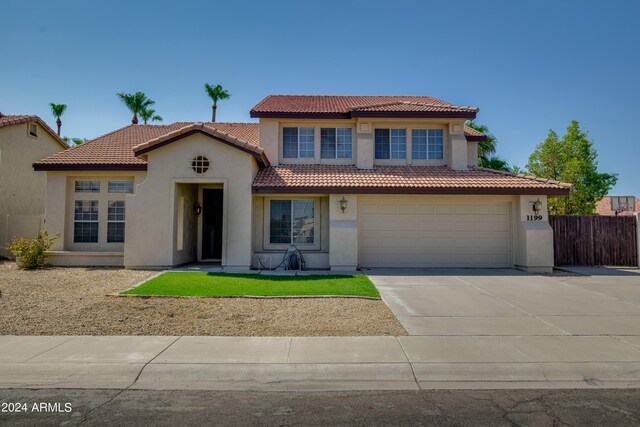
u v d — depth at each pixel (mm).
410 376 5785
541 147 25234
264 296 10094
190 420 4496
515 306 9594
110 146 17984
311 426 4371
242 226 14523
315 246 15906
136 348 6625
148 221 14469
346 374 5809
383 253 15852
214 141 14656
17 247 14523
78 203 16656
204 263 16328
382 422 4461
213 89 38906
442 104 19438
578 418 4559
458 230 15906
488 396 5172
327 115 17031
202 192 17062
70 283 11625
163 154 14625
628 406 4875
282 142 17578
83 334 7355
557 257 16594
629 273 14555
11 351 6449
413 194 15141
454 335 7398
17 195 20672
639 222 16422
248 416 4598
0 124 19453
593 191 23547
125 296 9930
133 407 4820
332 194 15156
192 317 8414
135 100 38812
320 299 9930
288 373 5805
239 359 6180
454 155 17062
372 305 9492
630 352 6566
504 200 15844
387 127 17641
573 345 6891
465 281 12773
